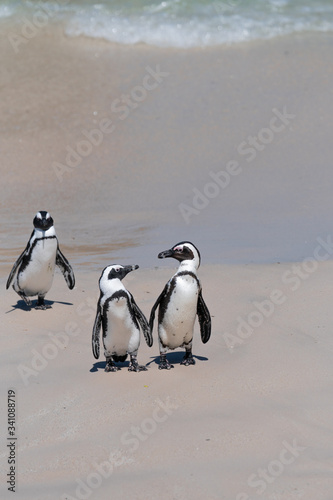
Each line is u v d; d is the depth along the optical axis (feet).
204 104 177.68
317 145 157.48
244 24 222.07
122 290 61.52
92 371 65.00
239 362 66.80
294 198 133.90
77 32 219.41
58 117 176.96
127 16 225.76
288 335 73.31
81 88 189.47
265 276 91.97
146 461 49.98
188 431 53.78
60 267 81.82
